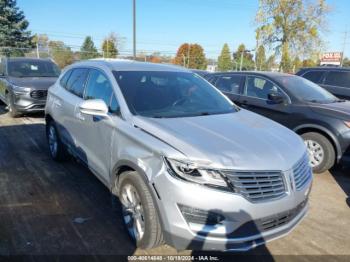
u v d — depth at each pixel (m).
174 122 3.50
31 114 10.48
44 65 11.34
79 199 4.49
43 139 7.47
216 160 2.83
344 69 9.07
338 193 5.09
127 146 3.41
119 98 3.87
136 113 3.67
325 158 5.77
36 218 3.96
